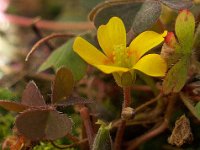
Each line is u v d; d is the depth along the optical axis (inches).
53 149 4.0
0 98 4.6
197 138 4.1
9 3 7.6
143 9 3.6
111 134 4.1
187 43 3.2
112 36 3.2
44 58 5.3
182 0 3.5
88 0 5.0
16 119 3.1
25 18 7.1
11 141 3.7
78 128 4.2
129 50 3.2
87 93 4.7
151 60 2.9
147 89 4.5
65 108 4.2
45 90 4.4
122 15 3.8
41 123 3.1
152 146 4.3
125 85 3.2
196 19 3.6
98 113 3.8
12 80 5.2
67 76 3.2
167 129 4.2
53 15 8.1
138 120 4.0
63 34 4.3
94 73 4.6
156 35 3.2
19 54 6.0
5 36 6.7
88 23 6.5
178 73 3.2
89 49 3.1
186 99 3.5
